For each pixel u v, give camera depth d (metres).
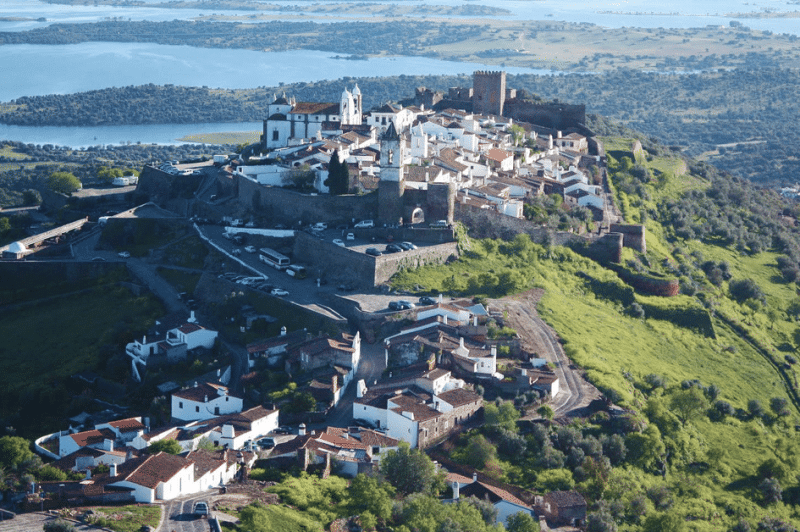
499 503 190.25
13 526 164.75
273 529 166.50
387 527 177.38
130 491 175.00
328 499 182.75
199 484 181.88
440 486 192.62
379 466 193.38
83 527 162.25
